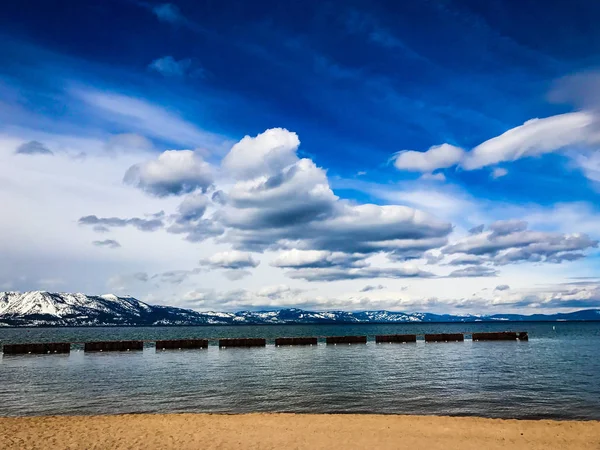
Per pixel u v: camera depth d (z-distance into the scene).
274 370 51.09
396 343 105.12
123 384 40.56
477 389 35.81
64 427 21.92
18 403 31.39
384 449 18.50
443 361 60.25
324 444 19.12
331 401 31.41
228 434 20.64
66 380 43.62
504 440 19.78
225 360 65.00
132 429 21.53
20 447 18.48
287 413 25.22
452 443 19.33
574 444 19.22
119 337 176.25
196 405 30.41
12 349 81.00
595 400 30.75
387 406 29.45
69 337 177.00
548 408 28.31
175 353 80.31
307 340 101.44
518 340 117.50
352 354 74.12
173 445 18.89
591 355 67.75
